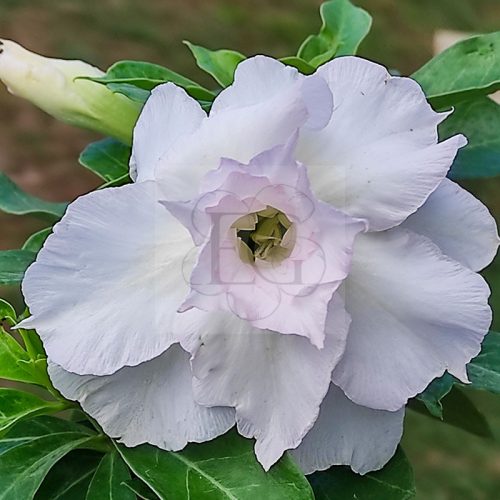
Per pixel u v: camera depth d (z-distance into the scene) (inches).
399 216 5.9
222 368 6.0
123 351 6.0
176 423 6.3
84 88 7.9
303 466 6.4
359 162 6.0
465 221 6.2
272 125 5.8
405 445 19.9
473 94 7.5
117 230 6.0
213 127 5.9
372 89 6.1
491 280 20.4
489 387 7.2
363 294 6.0
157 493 6.0
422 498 18.9
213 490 6.1
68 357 6.0
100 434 7.2
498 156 8.2
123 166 8.4
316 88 5.8
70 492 7.2
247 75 6.1
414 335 6.0
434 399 6.9
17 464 6.8
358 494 6.7
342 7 8.9
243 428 6.1
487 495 19.0
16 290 18.7
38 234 8.4
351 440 6.4
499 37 7.8
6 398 7.0
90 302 6.0
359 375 6.1
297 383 6.0
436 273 5.9
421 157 5.9
